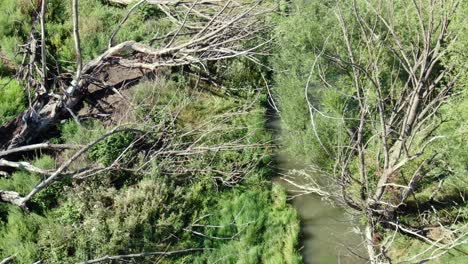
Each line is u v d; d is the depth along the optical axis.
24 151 8.29
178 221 7.70
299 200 8.51
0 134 8.54
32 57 9.45
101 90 9.70
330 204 8.41
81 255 6.88
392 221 7.47
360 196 7.08
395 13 7.96
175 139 8.78
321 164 8.52
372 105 8.02
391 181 7.45
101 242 7.07
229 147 8.69
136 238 7.30
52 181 7.37
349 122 8.36
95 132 8.41
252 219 8.04
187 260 7.36
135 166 8.17
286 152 9.28
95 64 9.66
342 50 8.60
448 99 6.76
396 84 8.00
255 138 9.30
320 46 8.91
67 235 7.08
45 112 8.86
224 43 9.77
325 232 8.02
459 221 7.40
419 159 7.39
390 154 7.63
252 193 8.39
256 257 7.55
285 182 8.77
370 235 7.21
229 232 7.84
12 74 9.71
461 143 6.62
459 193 7.71
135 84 9.96
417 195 7.92
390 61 8.12
